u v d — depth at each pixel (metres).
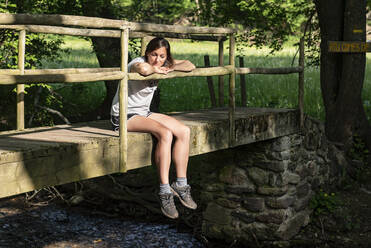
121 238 7.52
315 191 7.69
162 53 4.25
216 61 23.38
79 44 32.09
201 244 7.42
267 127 6.16
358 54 8.66
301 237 7.07
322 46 9.07
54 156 3.66
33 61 8.25
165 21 36.59
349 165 8.55
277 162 6.82
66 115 11.39
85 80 3.73
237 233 7.18
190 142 4.86
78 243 7.29
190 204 4.39
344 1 8.77
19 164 3.43
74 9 8.91
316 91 15.08
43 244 7.20
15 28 4.76
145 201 8.52
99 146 3.98
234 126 5.52
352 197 7.97
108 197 9.04
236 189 7.15
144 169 9.62
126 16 11.20
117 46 10.80
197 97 14.59
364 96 14.22
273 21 10.33
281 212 6.85
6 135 4.25
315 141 7.62
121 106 4.05
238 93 14.90
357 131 9.21
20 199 9.08
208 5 10.87
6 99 8.76
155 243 7.37
